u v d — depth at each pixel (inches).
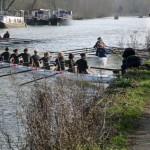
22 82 783.7
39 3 5836.6
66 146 304.0
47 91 382.0
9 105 625.9
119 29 3612.2
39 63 1052.5
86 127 336.8
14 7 5408.5
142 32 3068.4
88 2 7362.2
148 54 1290.6
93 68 1001.5
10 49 1819.6
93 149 320.2
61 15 4522.6
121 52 1441.9
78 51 1525.6
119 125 388.2
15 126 485.4
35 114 333.1
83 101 385.4
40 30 3388.3
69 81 446.6
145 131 378.9
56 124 326.0
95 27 4023.1
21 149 335.9
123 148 335.3
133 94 509.4
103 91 481.4
